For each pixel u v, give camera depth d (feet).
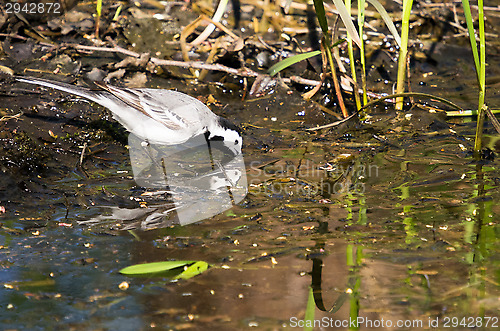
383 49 45.68
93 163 31.65
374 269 22.58
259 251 23.70
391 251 23.67
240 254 23.48
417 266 22.70
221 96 39.96
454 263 22.86
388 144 34.35
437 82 42.37
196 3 49.21
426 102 39.58
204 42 44.52
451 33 48.37
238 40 41.73
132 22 46.47
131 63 40.98
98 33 44.32
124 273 21.95
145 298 20.85
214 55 42.98
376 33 46.14
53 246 23.86
